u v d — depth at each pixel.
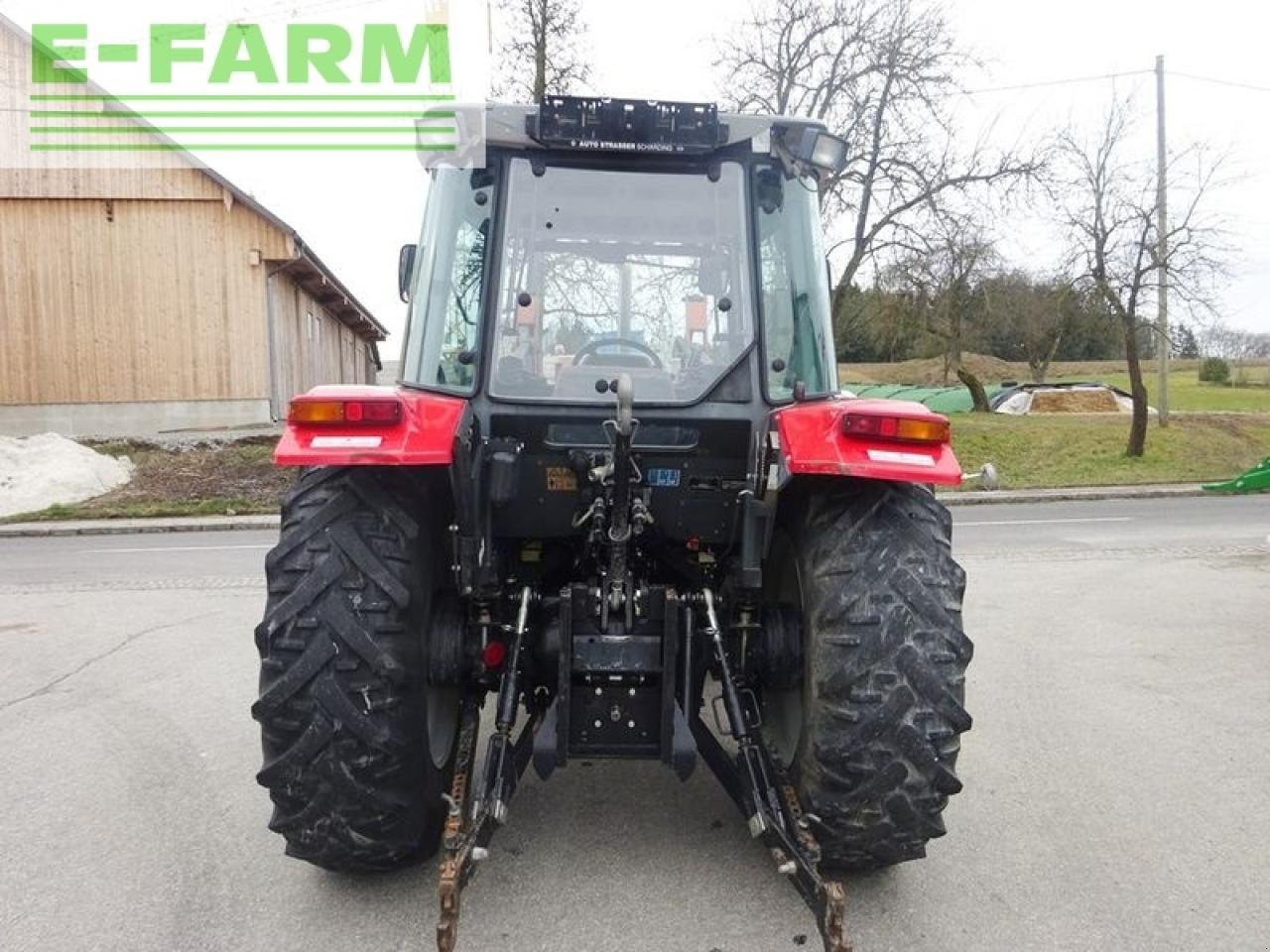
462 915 2.74
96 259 18.42
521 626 2.86
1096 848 3.17
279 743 2.57
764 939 2.63
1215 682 5.00
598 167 3.15
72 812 3.48
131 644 6.03
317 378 23.45
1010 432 20.34
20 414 18.50
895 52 18.59
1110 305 18.84
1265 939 2.63
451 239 3.13
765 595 3.36
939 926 2.69
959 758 3.97
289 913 2.76
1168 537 10.41
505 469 2.97
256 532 12.37
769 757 2.80
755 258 3.14
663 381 3.09
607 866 3.03
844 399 3.05
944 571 2.68
